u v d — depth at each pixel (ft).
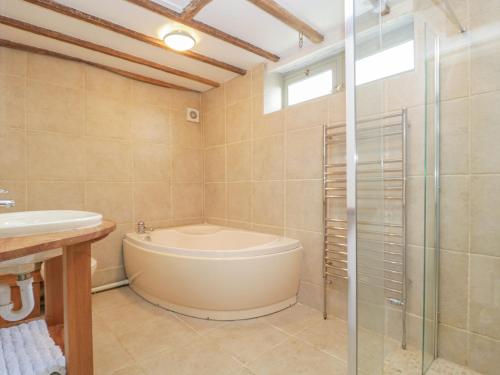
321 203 7.10
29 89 7.39
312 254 7.30
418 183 5.27
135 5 5.77
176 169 10.23
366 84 3.29
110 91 8.75
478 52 4.64
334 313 6.85
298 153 7.60
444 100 5.00
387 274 5.24
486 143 4.63
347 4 3.06
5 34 6.66
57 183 7.81
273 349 5.51
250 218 9.04
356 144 3.06
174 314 6.98
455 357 5.02
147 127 9.55
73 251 3.39
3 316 3.82
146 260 7.42
